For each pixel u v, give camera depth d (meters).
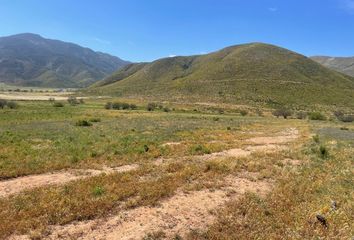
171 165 18.94
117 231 10.60
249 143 30.56
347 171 18.62
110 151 23.23
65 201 12.67
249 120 67.12
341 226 11.12
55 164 18.73
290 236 10.48
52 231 10.48
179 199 13.62
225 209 12.52
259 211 12.45
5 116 52.62
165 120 56.97
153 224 11.14
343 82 183.88
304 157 22.98
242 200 13.48
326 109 124.38
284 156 23.47
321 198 13.91
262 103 128.00
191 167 18.53
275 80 161.25
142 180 16.06
